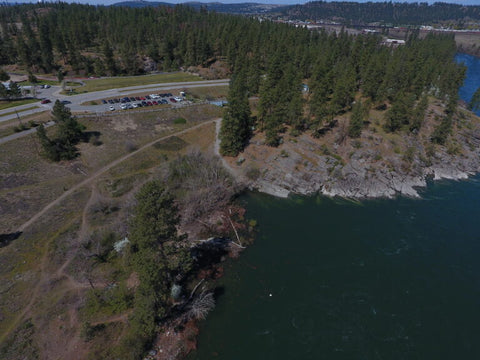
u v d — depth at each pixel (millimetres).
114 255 60719
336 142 100250
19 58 170500
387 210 83062
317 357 46344
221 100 137625
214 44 179625
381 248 69062
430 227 76375
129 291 52656
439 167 100875
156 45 187750
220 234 71688
